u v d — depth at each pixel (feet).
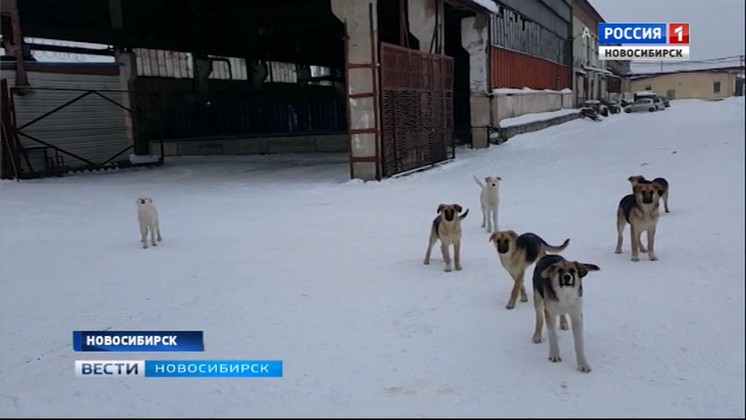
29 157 63.72
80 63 69.10
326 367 15.28
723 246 23.26
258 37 108.47
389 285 21.85
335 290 21.58
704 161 46.78
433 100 63.87
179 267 25.76
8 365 16.37
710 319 16.60
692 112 130.00
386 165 54.03
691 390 12.98
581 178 46.44
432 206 38.91
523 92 99.19
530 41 106.32
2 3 62.18
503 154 70.64
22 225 35.94
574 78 147.95
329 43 122.21
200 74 98.89
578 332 14.28
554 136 88.79
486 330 17.13
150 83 90.94
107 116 72.23
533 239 18.62
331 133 87.25
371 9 51.83
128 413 12.91
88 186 55.42
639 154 58.34
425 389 13.76
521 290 19.29
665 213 30.30
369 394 13.64
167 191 51.16
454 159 68.33
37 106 65.00
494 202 29.84
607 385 13.50
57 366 16.21
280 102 104.27
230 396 13.91
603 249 24.88
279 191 49.37
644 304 18.19
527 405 12.65
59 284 23.72
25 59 66.80
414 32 65.67
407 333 17.24
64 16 75.66
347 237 30.45
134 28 85.05
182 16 92.53
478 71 79.00
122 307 20.85
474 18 78.43
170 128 94.79
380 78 52.75
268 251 28.07
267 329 18.12
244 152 91.25
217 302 20.93
